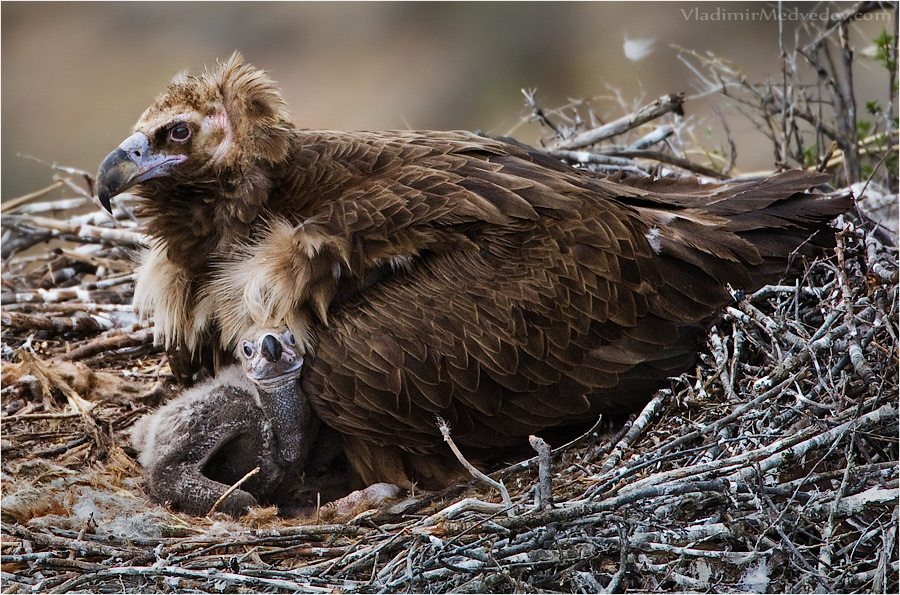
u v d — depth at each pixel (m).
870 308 10.78
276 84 11.75
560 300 11.18
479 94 29.78
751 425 10.10
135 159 11.40
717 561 9.11
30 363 13.25
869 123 15.96
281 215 11.55
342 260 11.05
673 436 10.35
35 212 16.78
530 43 29.91
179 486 11.11
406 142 12.01
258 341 10.92
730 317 11.48
